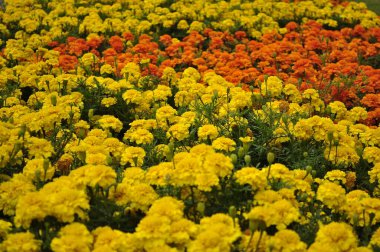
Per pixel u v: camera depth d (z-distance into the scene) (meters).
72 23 11.92
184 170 4.02
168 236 3.55
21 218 3.74
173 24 12.20
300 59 8.97
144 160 5.71
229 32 11.63
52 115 5.70
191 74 8.15
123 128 7.11
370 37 11.66
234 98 6.73
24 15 12.27
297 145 5.97
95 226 4.13
